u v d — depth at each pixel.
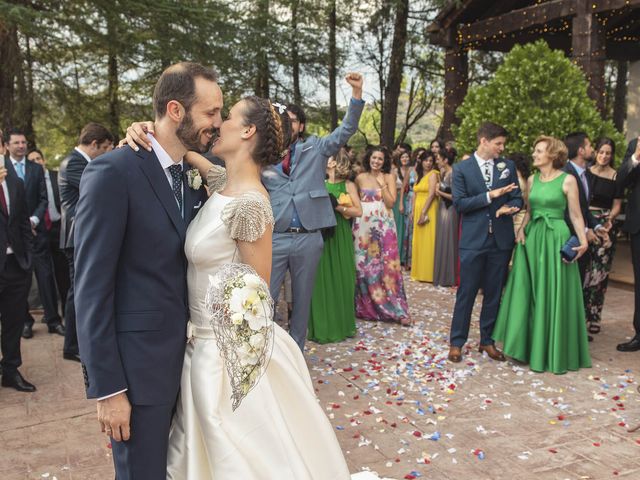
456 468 3.17
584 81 7.61
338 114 18.16
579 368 4.75
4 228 4.14
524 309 4.73
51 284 5.79
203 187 2.26
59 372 4.72
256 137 2.11
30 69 12.59
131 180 1.92
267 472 1.98
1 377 4.43
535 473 3.12
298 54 16.38
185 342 2.08
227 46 13.10
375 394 4.21
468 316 4.89
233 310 1.91
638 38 12.26
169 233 1.99
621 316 6.30
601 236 5.28
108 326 1.87
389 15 15.82
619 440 3.49
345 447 3.41
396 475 3.09
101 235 1.86
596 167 5.83
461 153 8.00
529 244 4.75
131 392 1.93
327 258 5.40
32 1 10.55
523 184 6.15
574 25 8.59
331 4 15.66
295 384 2.18
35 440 3.56
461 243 4.87
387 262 6.11
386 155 6.13
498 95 7.64
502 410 3.93
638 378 4.53
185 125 2.00
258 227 1.99
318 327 5.40
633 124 13.18
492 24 9.93
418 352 5.11
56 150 16.86
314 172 4.32
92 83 14.84
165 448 2.01
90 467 3.23
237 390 1.94
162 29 11.64
